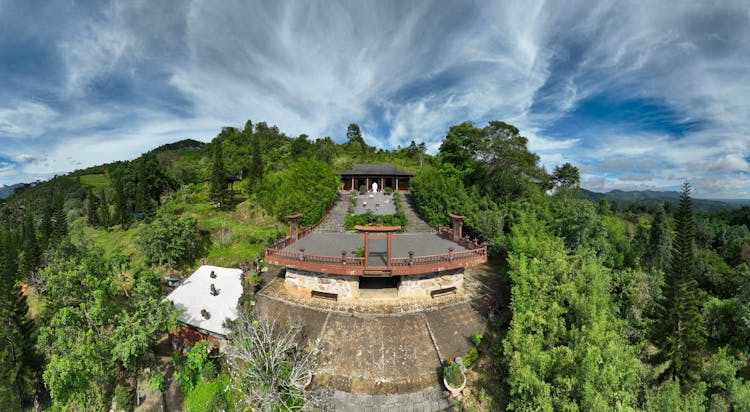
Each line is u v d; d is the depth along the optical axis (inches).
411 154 4746.6
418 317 768.3
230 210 1989.4
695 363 650.2
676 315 679.7
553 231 1071.6
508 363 591.2
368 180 2719.0
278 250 872.9
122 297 943.7
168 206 2047.2
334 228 1599.4
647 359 711.1
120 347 643.5
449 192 1604.3
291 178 1845.5
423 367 660.1
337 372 646.5
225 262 1358.3
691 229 692.1
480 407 586.9
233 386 616.7
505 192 1571.1
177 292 911.7
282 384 561.6
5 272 1090.7
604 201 2856.8
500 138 1667.1
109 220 2103.8
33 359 969.5
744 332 743.7
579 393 516.1
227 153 3750.0
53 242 1462.8
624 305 830.5
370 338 712.4
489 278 1019.3
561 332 619.2
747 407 545.3
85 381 662.5
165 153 4557.1
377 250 967.6
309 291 869.8
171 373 794.8
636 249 1249.4
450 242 1107.3
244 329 623.2
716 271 1153.4
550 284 701.3
